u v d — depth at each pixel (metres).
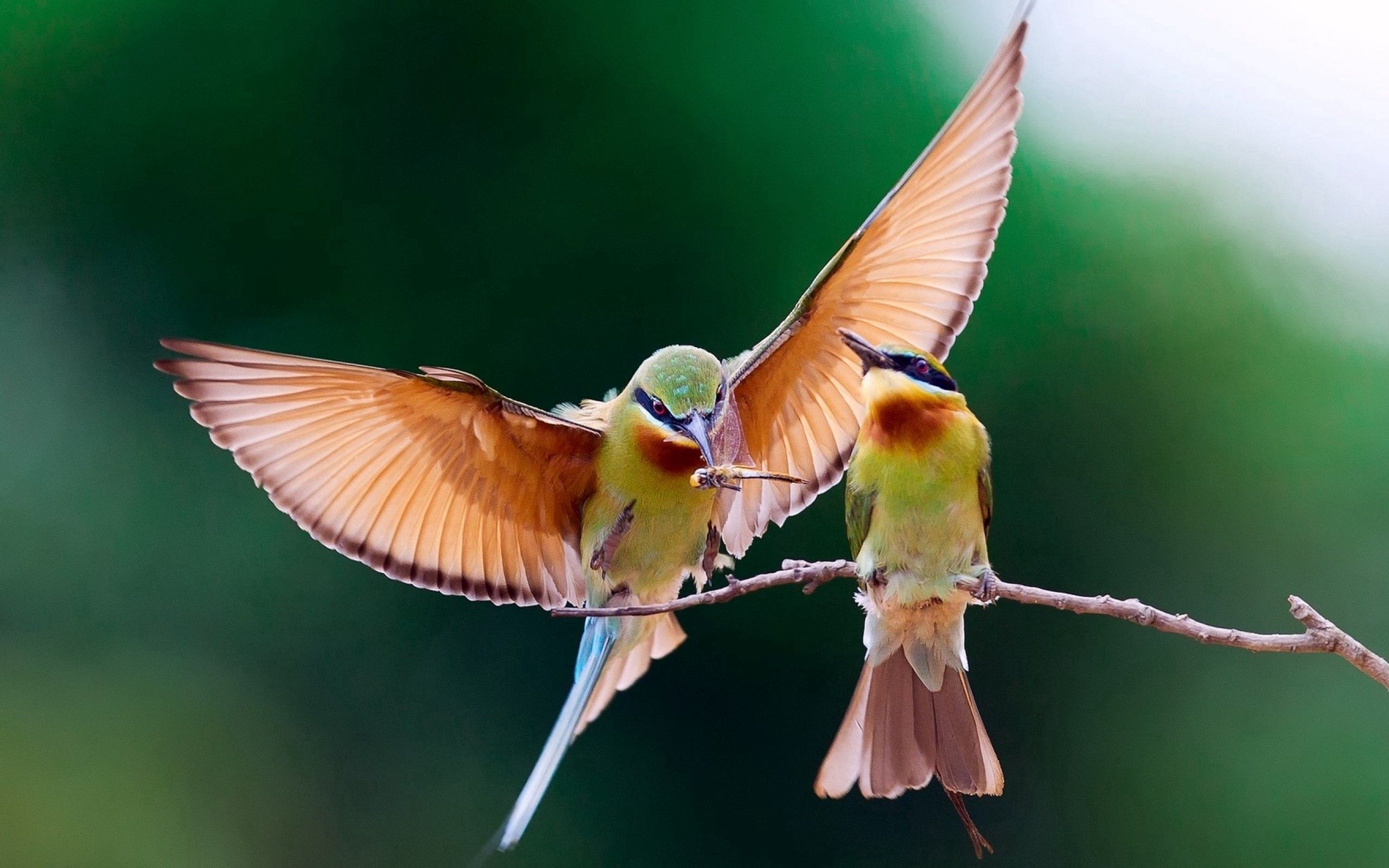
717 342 12.63
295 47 13.04
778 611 12.92
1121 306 12.58
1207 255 12.62
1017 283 12.59
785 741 13.20
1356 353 12.52
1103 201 12.70
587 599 7.35
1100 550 12.62
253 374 6.30
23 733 12.52
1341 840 11.98
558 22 13.01
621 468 7.09
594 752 13.42
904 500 6.91
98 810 12.41
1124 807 12.54
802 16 12.85
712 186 12.73
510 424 6.82
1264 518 12.46
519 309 12.94
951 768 6.85
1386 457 12.34
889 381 6.90
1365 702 12.16
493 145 13.02
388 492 6.91
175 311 13.09
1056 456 12.60
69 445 13.04
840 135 12.65
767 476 6.50
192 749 12.73
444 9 12.98
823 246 12.52
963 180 6.88
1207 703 12.50
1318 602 12.34
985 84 6.72
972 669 12.89
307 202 13.04
